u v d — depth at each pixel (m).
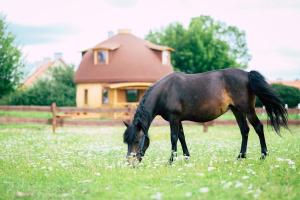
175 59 72.56
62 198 7.09
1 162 11.38
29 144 17.19
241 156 10.77
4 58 34.91
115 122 27.91
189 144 16.75
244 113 10.50
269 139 18.64
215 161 10.62
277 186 7.15
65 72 59.78
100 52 45.72
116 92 44.19
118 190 7.55
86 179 8.70
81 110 27.17
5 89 35.72
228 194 6.60
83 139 19.94
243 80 10.44
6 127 28.33
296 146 14.77
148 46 47.22
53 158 12.40
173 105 10.61
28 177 9.09
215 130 26.34
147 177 8.64
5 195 7.29
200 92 10.55
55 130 26.27
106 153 13.55
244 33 79.94
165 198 6.62
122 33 48.25
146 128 10.55
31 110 26.80
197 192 6.89
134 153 10.37
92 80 45.28
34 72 73.31
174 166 9.98
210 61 72.50
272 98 10.22
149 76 44.91
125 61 45.12
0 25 34.94
